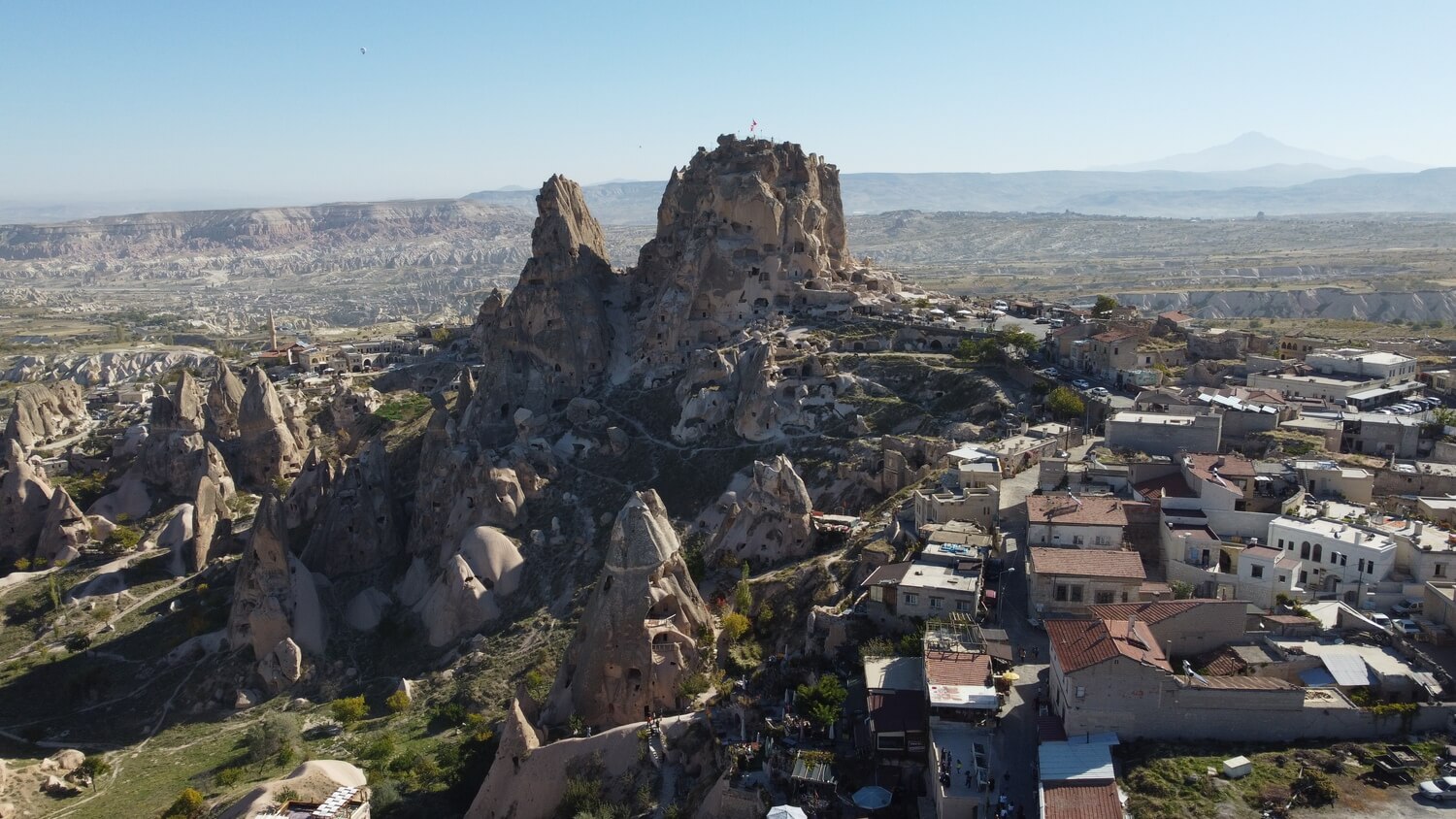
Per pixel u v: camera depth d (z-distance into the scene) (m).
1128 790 63.00
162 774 114.75
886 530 110.62
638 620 100.12
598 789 85.94
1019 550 98.81
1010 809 62.50
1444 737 66.00
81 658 144.00
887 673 78.69
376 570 163.75
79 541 174.88
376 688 135.75
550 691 106.56
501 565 153.88
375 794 99.75
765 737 79.25
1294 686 67.25
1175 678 67.25
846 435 166.62
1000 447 127.25
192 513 177.12
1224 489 98.50
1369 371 157.25
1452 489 108.25
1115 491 107.75
